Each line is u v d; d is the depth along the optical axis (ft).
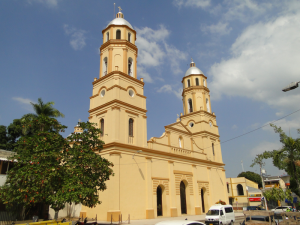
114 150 82.79
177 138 115.75
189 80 150.10
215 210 69.67
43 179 51.37
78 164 59.36
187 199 108.58
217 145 142.51
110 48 101.71
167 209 95.40
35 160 53.21
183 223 32.83
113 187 77.97
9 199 55.88
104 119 92.22
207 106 147.23
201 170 122.93
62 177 55.62
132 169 86.28
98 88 101.24
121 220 75.97
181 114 146.20
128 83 98.68
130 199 81.97
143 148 92.38
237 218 95.91
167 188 98.68
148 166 92.27
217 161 138.00
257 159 78.48
